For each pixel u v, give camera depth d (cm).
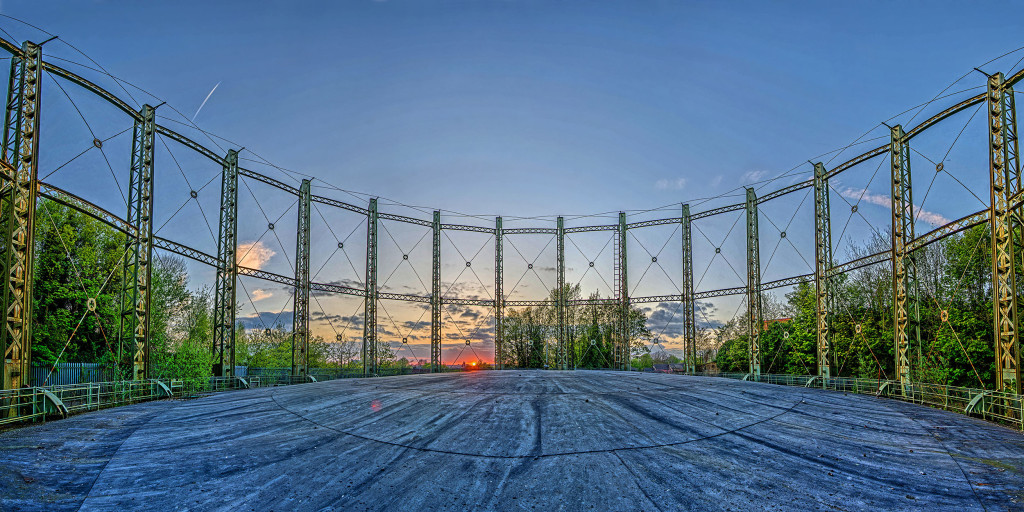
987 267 2256
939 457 1062
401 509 802
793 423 1422
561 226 3869
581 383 2333
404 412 1535
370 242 3294
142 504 809
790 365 3509
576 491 882
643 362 5841
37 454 1024
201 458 1053
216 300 2470
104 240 2894
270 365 4838
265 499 838
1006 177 1560
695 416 1502
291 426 1367
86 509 782
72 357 2666
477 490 888
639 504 823
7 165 1426
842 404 1766
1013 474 938
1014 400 1387
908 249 2053
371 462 1044
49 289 2556
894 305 2098
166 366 2252
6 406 1293
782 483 923
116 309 2806
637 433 1280
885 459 1061
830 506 813
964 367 2139
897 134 2120
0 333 1378
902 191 2094
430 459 1064
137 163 2033
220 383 2364
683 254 3541
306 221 2919
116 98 1925
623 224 3788
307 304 2888
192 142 2322
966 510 785
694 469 1002
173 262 3425
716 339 4988
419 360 3559
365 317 3225
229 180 2545
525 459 1063
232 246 2512
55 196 1603
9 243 1408
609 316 4369
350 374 3175
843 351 3052
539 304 3831
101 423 1370
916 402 1869
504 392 1945
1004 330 1521
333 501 833
